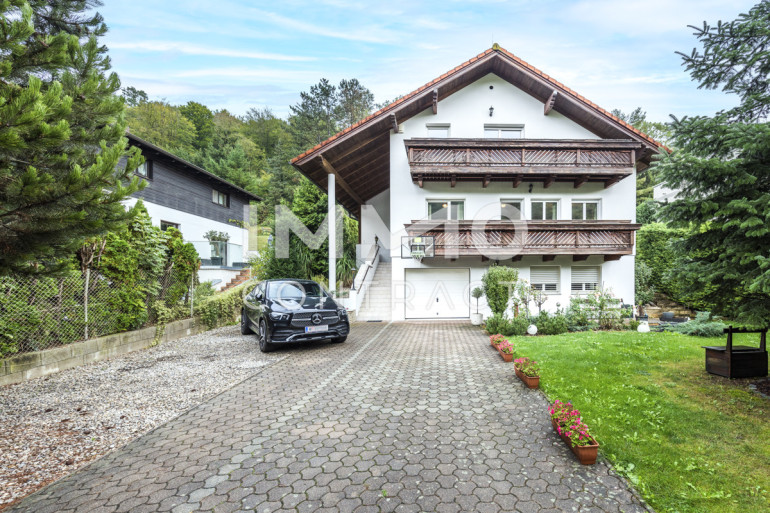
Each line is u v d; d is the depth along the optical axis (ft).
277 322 23.36
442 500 7.88
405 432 11.42
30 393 15.61
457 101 40.55
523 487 8.33
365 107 120.78
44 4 16.58
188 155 120.47
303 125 114.73
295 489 8.38
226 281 52.11
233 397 15.03
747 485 8.14
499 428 11.59
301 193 57.67
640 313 38.17
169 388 16.26
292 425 12.10
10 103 8.87
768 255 13.29
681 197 15.88
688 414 11.98
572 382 15.66
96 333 21.97
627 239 36.91
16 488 8.60
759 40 14.23
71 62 12.42
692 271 15.02
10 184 9.37
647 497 7.81
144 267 26.20
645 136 36.88
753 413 12.12
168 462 9.74
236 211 69.21
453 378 17.26
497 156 37.09
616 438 10.47
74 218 10.36
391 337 29.27
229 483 8.67
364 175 48.39
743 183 13.39
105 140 13.21
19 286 17.47
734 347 16.98
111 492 8.36
